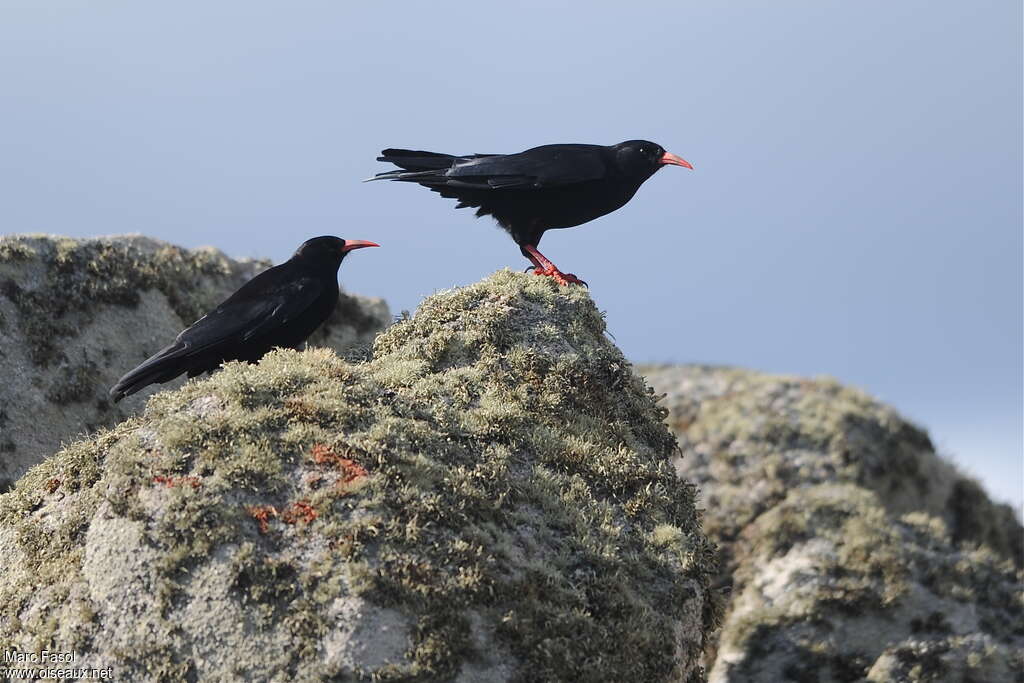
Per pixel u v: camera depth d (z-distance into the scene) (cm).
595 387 1541
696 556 1376
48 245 2138
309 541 1186
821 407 2811
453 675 1134
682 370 3272
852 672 1966
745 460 2628
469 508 1262
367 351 1678
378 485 1233
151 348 2142
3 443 1892
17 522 1320
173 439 1273
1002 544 2867
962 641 1989
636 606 1258
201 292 2303
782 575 2177
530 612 1194
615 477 1418
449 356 1538
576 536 1311
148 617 1173
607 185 1764
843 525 2294
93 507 1273
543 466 1393
